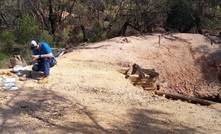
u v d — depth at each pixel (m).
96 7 23.86
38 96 8.51
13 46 17.81
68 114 7.51
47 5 22.53
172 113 8.30
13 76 10.06
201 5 24.58
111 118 7.51
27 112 7.46
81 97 8.75
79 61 12.95
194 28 25.16
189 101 10.55
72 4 23.55
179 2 24.05
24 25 18.33
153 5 23.80
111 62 13.44
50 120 7.13
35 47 9.87
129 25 24.52
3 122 6.86
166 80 16.12
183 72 17.19
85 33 23.03
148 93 10.19
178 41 19.14
